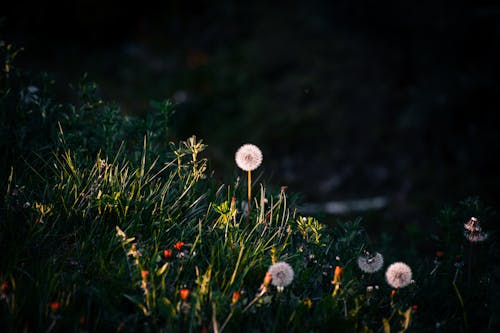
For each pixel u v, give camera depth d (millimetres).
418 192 3023
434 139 3320
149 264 1360
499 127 3256
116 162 1633
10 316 1253
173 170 1657
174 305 1300
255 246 1480
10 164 1600
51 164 1611
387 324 1323
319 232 1515
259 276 1421
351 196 3135
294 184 3252
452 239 1674
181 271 1399
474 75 3418
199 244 1465
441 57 3576
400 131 3480
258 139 3648
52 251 1398
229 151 3535
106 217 1488
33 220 1443
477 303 1521
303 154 3516
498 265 1668
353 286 1441
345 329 1334
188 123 3748
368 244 1677
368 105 3748
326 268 1484
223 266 1422
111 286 1330
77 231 1429
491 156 3135
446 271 1609
